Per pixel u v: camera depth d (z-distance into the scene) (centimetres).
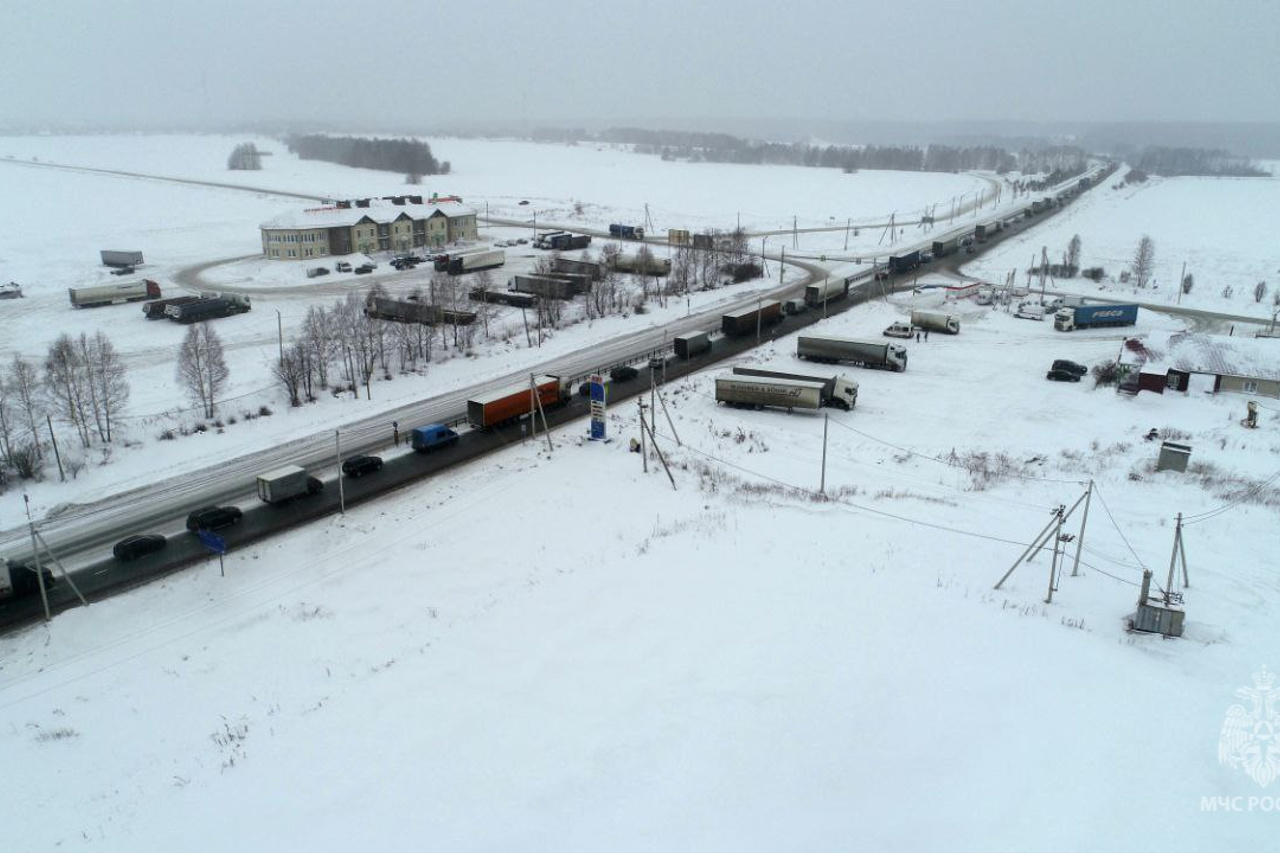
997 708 2245
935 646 2616
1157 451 5353
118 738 2908
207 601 3906
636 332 8912
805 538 3834
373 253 13375
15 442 5334
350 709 2589
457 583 3925
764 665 2500
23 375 5678
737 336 8744
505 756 2167
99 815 2395
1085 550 3784
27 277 11469
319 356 6838
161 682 3278
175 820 2172
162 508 4831
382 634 3500
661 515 4500
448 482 5169
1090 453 5375
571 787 2000
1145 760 2025
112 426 5919
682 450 5625
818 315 9731
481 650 2888
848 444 5703
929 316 9038
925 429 6003
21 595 3950
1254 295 10775
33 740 2956
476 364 7662
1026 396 6756
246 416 6253
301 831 1964
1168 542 3884
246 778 2298
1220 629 3011
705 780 1988
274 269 11994
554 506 4788
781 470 5225
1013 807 1841
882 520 4169
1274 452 5291
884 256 13588
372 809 2009
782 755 2066
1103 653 2667
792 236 15800
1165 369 6794
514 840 1825
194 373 6225
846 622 2794
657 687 2428
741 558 3547
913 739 2112
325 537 4488
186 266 12306
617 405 6650
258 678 3234
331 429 6078
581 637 2867
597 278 10594
